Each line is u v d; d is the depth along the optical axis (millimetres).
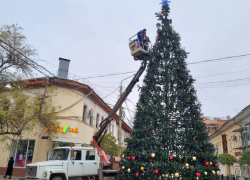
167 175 7375
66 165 10812
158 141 7934
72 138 18266
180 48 9570
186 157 7590
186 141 7879
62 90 19016
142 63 11648
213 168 7828
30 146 17750
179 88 8867
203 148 8031
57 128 16047
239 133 26906
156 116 8375
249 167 23469
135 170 8148
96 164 12031
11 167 15828
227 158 24000
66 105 18891
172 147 7902
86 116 21266
